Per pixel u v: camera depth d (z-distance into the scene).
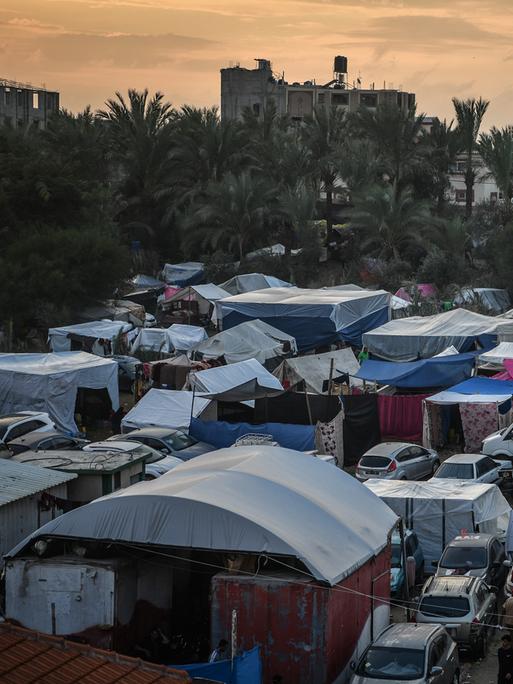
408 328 117.44
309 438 80.00
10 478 57.00
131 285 180.62
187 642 46.34
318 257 197.12
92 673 32.47
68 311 141.50
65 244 147.00
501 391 88.62
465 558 54.69
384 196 189.50
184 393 89.06
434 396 87.50
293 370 101.62
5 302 139.00
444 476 71.94
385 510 52.97
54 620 44.31
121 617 44.31
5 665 32.34
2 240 153.38
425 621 48.53
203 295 161.12
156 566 46.69
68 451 66.88
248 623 42.34
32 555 45.62
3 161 161.75
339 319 128.25
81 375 92.12
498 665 46.78
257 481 48.62
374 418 85.88
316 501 48.75
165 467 70.44
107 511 45.00
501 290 171.12
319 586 41.69
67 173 164.75
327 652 41.59
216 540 43.50
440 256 182.38
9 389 90.12
